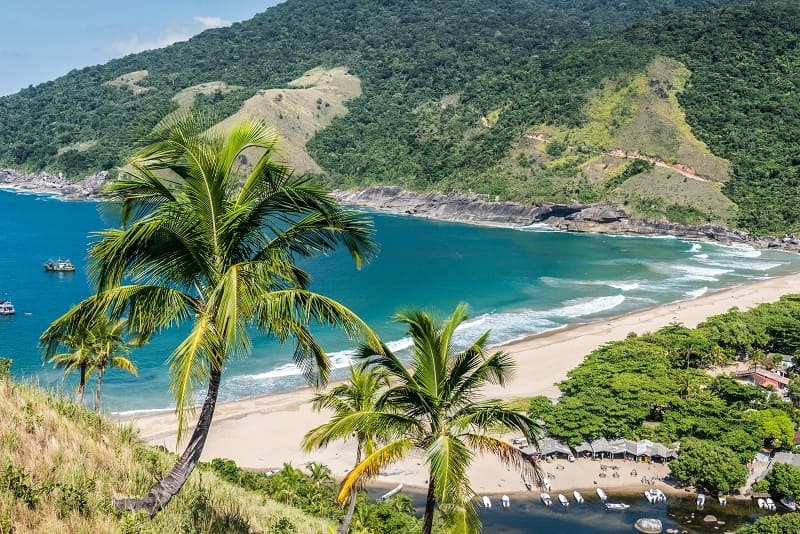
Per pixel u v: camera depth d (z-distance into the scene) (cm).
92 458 1508
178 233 1354
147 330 1427
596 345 8081
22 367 6500
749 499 4566
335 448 5203
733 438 4909
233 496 2006
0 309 8750
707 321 8331
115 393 6025
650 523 4172
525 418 1669
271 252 1437
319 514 3234
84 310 1364
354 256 1533
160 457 1908
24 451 1380
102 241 1329
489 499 4519
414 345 1681
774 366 7475
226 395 6275
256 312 1407
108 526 1203
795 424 5562
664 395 5538
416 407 1677
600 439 5144
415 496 4525
